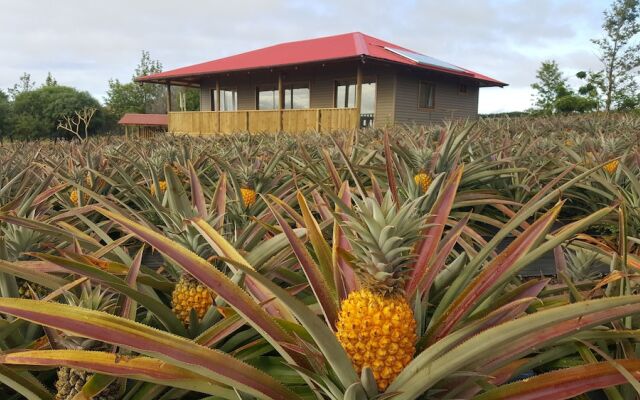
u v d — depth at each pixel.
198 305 2.05
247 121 24.53
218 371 1.38
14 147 8.11
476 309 1.91
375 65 22.53
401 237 1.52
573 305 1.24
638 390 1.26
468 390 1.54
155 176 3.34
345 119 21.17
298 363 1.56
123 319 1.43
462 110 29.34
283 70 24.09
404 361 1.50
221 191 2.93
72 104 41.31
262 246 2.16
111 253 2.59
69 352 1.44
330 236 2.85
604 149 5.33
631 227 3.57
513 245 1.76
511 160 4.56
